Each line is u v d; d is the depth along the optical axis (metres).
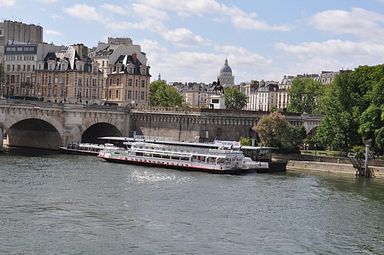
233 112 128.50
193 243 48.69
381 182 91.81
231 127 128.00
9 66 178.62
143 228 52.84
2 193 66.12
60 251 44.75
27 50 175.00
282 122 113.81
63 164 99.06
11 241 46.72
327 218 60.50
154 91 189.62
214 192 74.38
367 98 108.94
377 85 104.12
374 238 52.66
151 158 104.69
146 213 59.16
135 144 111.75
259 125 114.69
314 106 191.62
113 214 58.03
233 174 96.38
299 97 195.00
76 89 162.25
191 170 100.00
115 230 51.69
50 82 167.50
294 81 197.75
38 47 173.12
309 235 53.09
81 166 97.56
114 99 166.25
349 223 58.41
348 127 109.69
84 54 168.88
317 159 108.19
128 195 69.00
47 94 168.12
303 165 108.06
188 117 126.31
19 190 68.62
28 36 196.25
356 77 112.62
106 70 170.38
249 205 66.06
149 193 71.31
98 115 129.62
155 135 132.88
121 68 165.25
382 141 100.38
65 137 123.81
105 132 139.25
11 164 94.12
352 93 111.38
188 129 126.62
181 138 127.81
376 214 63.22
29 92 172.88
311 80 196.88
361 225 57.62
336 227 56.50
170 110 131.62
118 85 164.75
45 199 63.94
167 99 185.00
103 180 80.94
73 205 61.50
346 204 68.94
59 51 177.00
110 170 94.12
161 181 83.38
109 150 110.56
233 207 64.50
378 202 71.00
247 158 102.06
